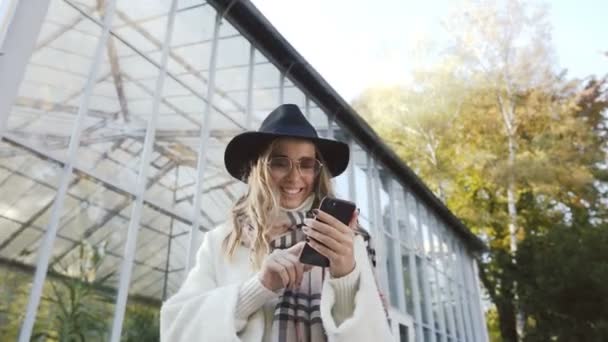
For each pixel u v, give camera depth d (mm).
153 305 2510
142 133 2801
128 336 2299
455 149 13703
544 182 12680
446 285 8273
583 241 10344
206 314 899
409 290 6613
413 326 6273
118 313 2268
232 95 3844
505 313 11859
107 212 2410
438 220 9031
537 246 11117
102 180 2428
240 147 1324
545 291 10148
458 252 9781
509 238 13180
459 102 14422
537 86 14961
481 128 14406
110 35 2768
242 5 3977
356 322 841
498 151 13672
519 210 13492
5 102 1994
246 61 4176
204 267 1118
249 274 1044
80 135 2350
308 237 912
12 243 1934
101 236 2330
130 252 2453
